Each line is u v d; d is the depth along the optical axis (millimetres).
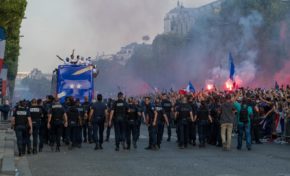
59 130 25656
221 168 18406
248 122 26031
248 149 25922
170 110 29141
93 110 26438
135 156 22859
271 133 31578
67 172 17453
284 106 30438
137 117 26438
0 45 20453
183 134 27156
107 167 18812
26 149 26156
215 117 28781
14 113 23188
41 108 24609
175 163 20047
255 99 30234
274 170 17812
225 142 25969
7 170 17094
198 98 36344
